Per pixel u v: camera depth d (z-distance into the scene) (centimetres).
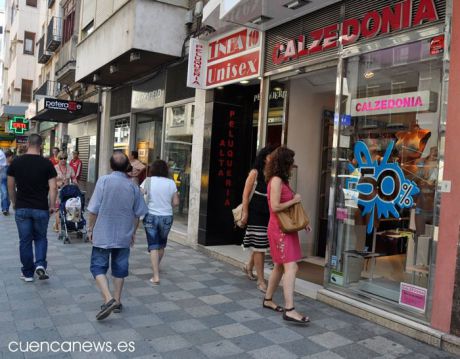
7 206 1150
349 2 524
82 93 1588
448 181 396
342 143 533
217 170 788
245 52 701
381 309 455
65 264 645
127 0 894
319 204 728
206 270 649
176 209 934
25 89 3048
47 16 2300
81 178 1555
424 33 435
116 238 433
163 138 988
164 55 898
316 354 372
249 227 555
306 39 589
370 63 502
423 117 440
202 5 831
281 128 680
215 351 371
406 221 452
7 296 491
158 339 391
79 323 420
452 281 389
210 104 788
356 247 510
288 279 440
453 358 370
